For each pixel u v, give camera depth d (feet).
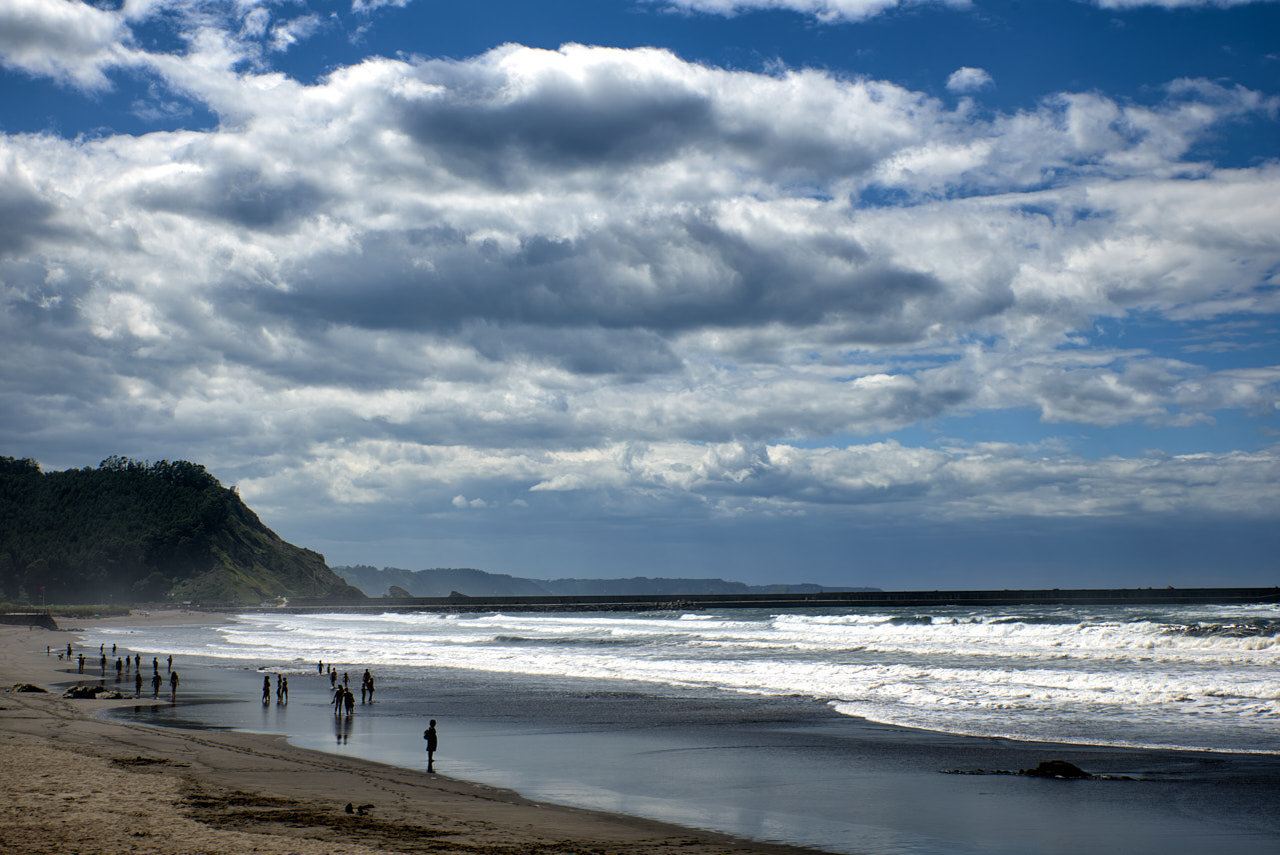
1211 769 80.64
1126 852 59.11
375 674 180.14
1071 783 77.25
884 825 65.77
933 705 119.65
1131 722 102.83
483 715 123.03
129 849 52.03
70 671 188.75
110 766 79.15
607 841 59.77
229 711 128.06
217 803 65.72
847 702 125.80
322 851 53.06
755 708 123.95
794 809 70.69
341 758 91.45
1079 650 175.42
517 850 55.77
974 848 59.98
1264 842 60.85
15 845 52.16
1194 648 168.14
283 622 477.36
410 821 63.05
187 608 635.25
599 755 94.07
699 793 76.48
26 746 88.53
